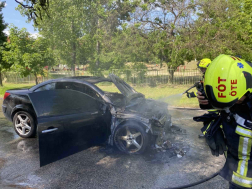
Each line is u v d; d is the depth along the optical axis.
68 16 13.13
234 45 12.61
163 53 14.52
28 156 4.01
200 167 3.49
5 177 3.26
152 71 14.73
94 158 3.92
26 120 4.90
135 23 15.07
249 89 1.48
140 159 3.83
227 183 3.03
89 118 3.82
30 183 3.10
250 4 11.95
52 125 3.21
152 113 4.22
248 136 1.59
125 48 15.92
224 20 13.34
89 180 3.17
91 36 15.20
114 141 4.12
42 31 13.88
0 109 8.09
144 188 2.92
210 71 1.51
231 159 1.77
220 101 1.48
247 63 1.58
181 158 3.82
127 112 4.04
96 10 14.72
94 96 4.57
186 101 8.98
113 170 3.46
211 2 13.31
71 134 3.52
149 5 15.00
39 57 11.52
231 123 1.69
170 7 14.28
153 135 4.02
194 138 4.79
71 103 3.65
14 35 11.58
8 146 4.49
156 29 14.98
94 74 16.09
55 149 3.25
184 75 14.44
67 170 3.49
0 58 14.17
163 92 11.93
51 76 15.98
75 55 15.50
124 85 5.07
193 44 12.89
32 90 5.00
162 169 3.45
